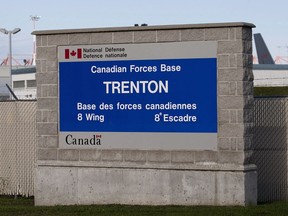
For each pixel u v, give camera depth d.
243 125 13.21
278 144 14.45
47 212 13.40
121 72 14.07
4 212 13.57
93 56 14.27
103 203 14.17
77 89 14.41
